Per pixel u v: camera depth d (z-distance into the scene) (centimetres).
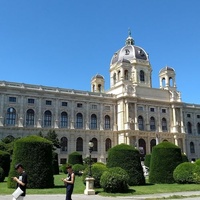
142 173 3338
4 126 7231
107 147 8762
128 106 8912
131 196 2472
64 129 8069
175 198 2339
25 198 2278
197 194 2598
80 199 2259
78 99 8519
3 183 3441
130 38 11625
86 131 8425
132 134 8681
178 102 9831
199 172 3372
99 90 10838
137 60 10512
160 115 9606
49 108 8006
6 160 4300
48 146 3042
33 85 7888
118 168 2786
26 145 2947
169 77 10338
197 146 10438
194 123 10544
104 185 2642
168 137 9512
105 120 8925
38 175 2897
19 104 7575
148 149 9031
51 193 2605
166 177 3528
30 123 7669
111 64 10988
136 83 10162
